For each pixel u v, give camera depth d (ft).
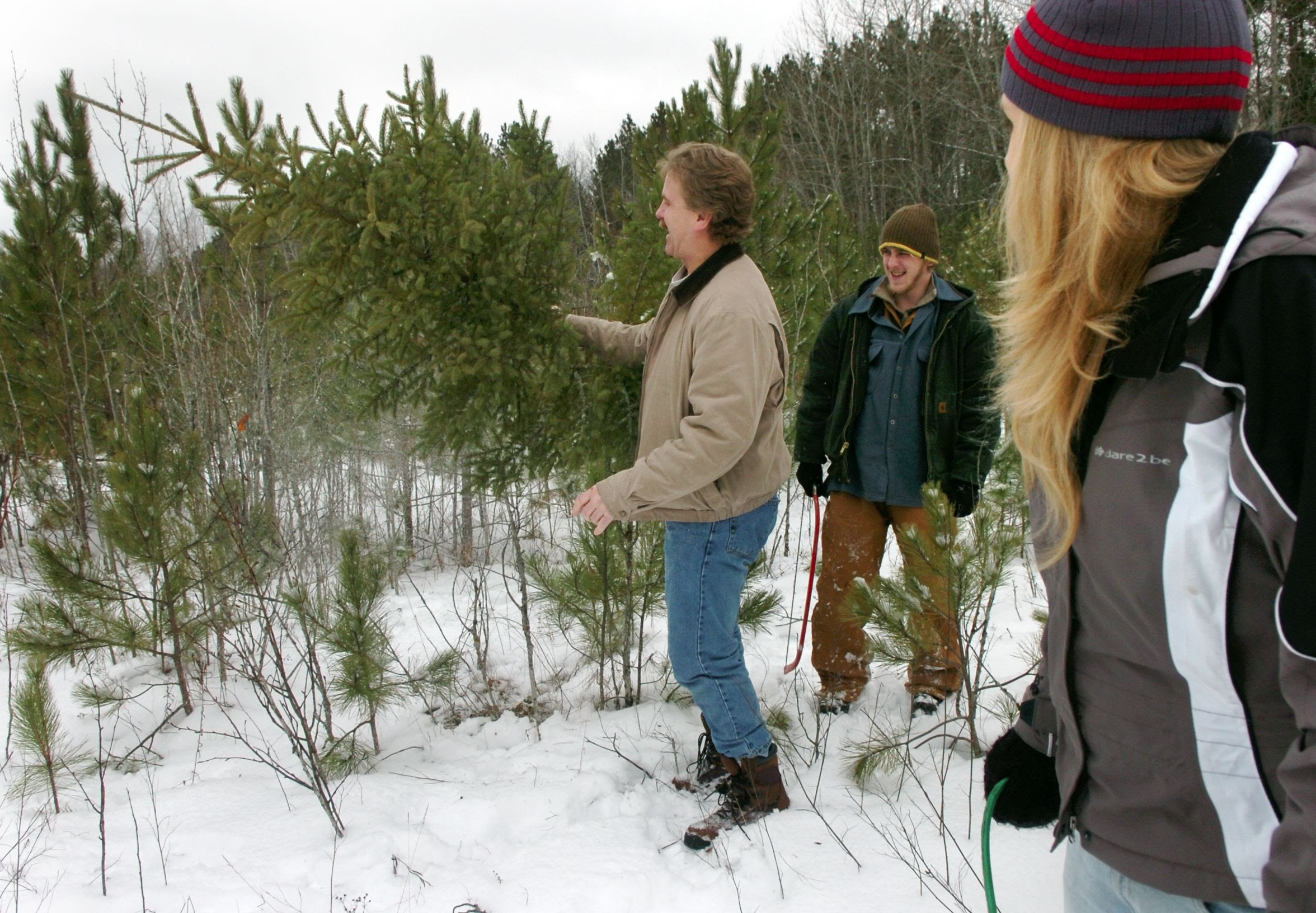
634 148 11.47
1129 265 2.88
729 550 7.73
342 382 12.49
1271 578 2.68
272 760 10.36
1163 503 2.81
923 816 7.88
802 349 15.99
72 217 21.24
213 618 12.11
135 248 20.04
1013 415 3.36
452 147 9.09
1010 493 11.51
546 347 9.15
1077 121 2.90
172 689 12.80
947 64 63.67
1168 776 3.01
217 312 18.24
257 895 7.34
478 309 9.07
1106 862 3.27
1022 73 3.07
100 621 11.32
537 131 10.44
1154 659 2.99
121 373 20.12
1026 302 3.18
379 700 10.02
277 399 18.13
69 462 20.67
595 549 10.62
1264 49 33.01
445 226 8.61
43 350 20.40
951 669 9.73
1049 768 4.10
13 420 21.18
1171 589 2.84
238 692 12.62
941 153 70.28
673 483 7.00
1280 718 2.77
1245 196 2.64
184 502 12.17
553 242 9.30
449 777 9.59
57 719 9.25
